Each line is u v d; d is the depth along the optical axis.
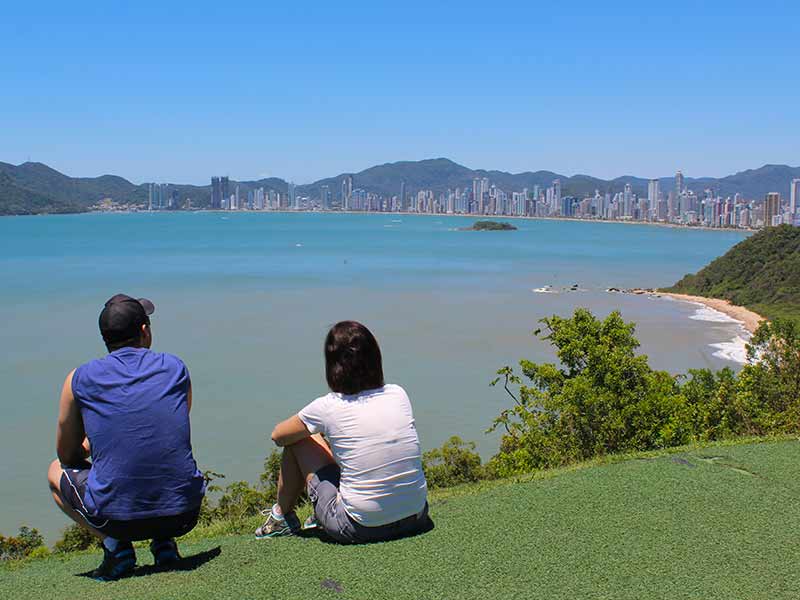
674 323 57.88
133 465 4.77
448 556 4.91
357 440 5.02
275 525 5.59
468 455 15.19
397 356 42.19
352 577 4.61
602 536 5.33
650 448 12.43
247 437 26.84
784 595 4.41
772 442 8.84
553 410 13.78
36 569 5.73
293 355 41.59
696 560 4.91
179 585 4.67
